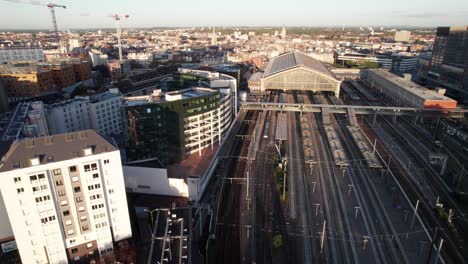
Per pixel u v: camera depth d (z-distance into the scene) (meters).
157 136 149.88
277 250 100.25
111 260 94.62
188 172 145.25
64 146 89.44
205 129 168.00
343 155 163.62
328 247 101.69
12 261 94.31
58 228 88.50
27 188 81.31
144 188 130.75
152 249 88.88
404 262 95.69
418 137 196.62
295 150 173.62
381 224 112.38
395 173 148.25
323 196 129.00
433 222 113.19
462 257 97.44
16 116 152.75
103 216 95.19
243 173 147.75
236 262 95.31
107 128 197.88
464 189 134.25
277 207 121.94
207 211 119.19
